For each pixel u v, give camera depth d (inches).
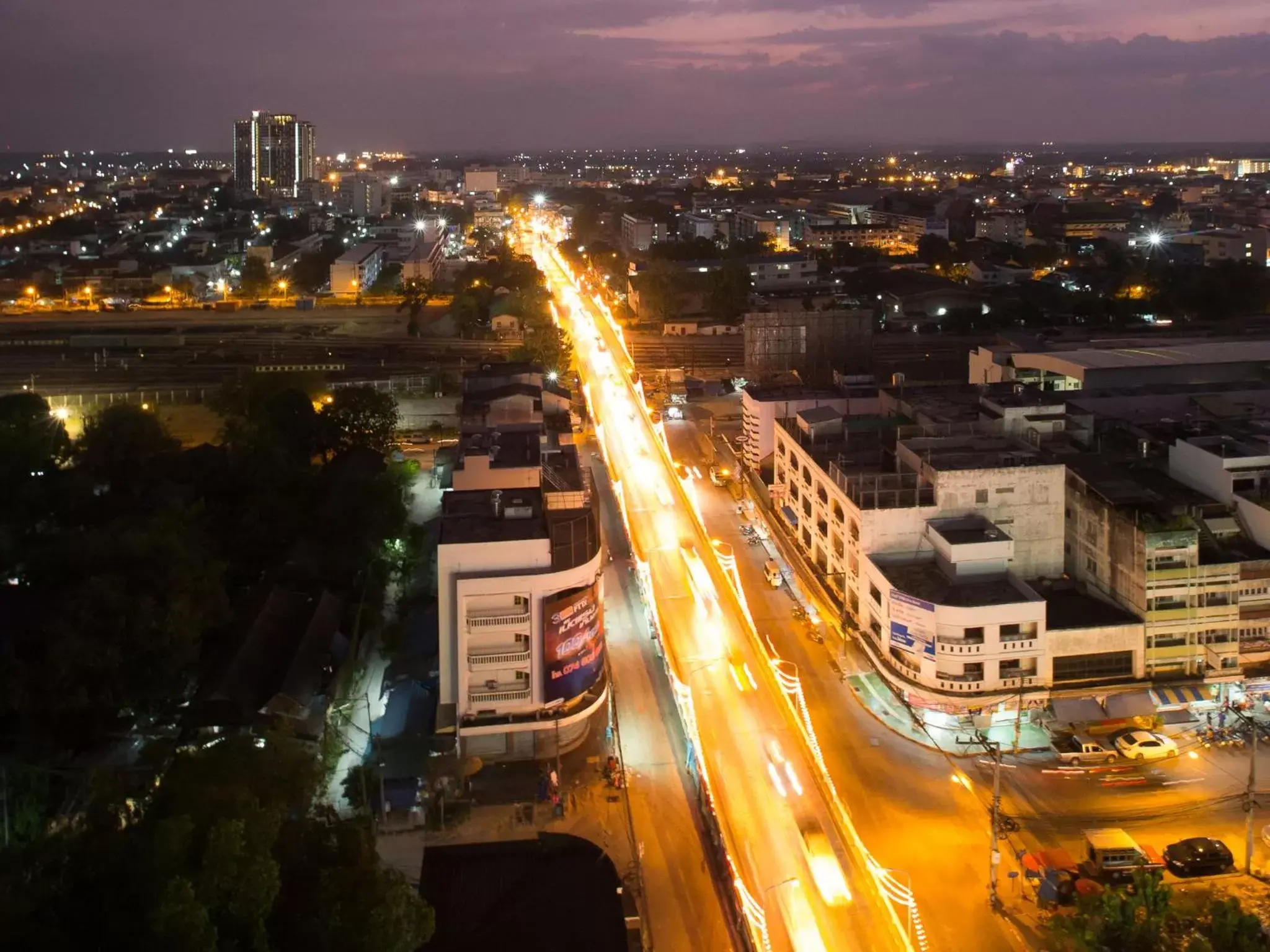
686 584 4490.7
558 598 3058.6
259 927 1910.7
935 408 4719.5
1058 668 3270.2
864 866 2716.5
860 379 5826.8
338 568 4254.4
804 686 3636.8
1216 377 5762.8
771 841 2822.3
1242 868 2610.7
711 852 2783.0
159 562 3506.4
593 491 3846.0
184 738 3139.8
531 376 5492.1
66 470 4852.4
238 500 4822.8
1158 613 3260.3
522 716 3085.6
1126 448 4372.5
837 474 3951.8
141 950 1820.9
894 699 3501.5
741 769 3154.5
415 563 4443.9
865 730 3353.8
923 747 3230.8
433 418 7062.0
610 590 4446.4
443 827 2874.0
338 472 5068.9
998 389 5017.2
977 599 3294.8
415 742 3102.9
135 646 3230.8
